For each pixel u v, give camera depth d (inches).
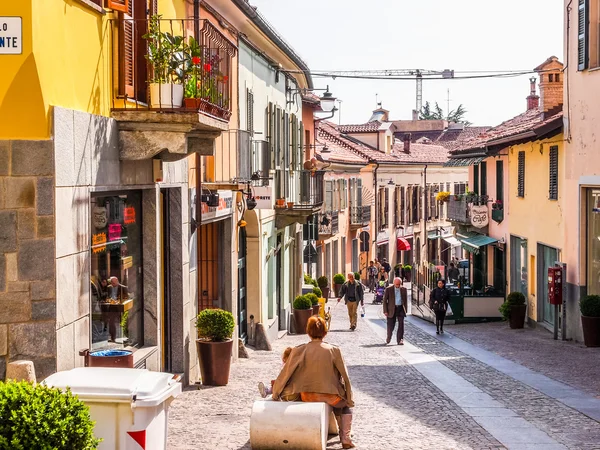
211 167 701.9
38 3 343.0
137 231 502.6
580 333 956.0
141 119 438.3
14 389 239.5
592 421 489.4
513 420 488.4
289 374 392.5
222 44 573.3
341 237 2100.1
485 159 1539.1
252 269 957.2
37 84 342.6
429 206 2871.6
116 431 285.1
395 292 1000.9
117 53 441.1
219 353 591.2
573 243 975.6
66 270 363.6
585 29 920.3
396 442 423.2
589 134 922.1
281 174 1130.0
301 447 374.3
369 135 2536.9
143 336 514.3
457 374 705.0
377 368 748.6
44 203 348.5
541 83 1243.8
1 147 344.8
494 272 1471.5
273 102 1063.0
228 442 405.4
